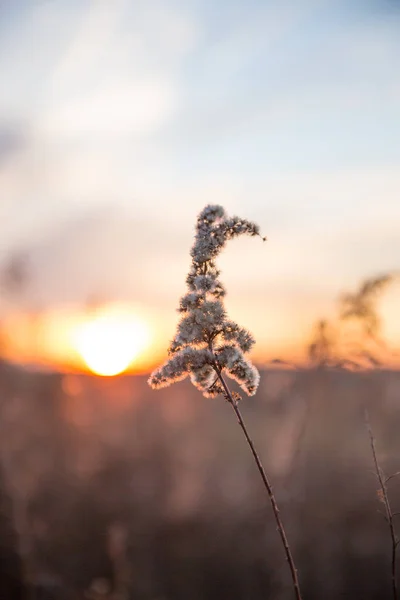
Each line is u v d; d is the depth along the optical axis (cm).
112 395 1216
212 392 292
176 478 938
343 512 770
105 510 844
